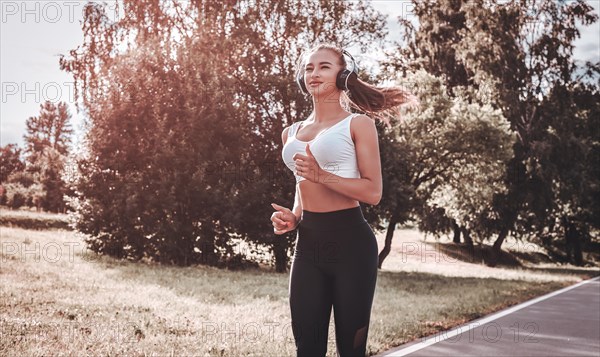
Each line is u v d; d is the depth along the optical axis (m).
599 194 41.91
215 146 17.94
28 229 21.11
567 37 31.89
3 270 10.26
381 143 20.56
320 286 2.90
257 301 9.24
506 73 31.50
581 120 35.06
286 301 9.61
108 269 12.70
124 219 17.19
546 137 32.09
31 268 10.94
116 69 17.94
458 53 32.69
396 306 9.88
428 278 19.62
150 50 18.33
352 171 2.88
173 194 17.02
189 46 19.39
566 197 33.84
